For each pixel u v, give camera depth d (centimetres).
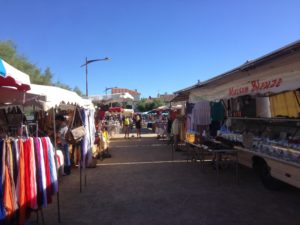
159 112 3388
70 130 767
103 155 1249
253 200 639
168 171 953
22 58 3406
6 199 380
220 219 536
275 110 799
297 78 548
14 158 404
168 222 527
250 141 802
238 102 950
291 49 470
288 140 682
